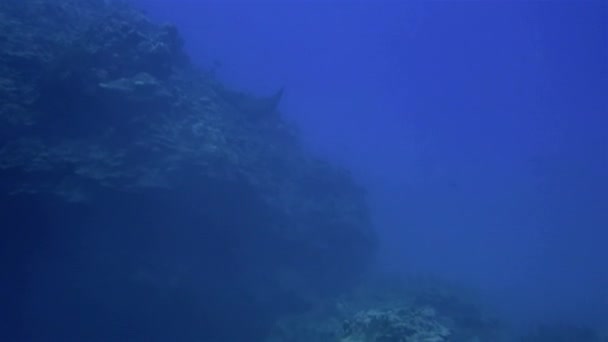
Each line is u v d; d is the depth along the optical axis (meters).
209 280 17.06
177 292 16.11
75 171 14.77
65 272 15.35
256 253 18.80
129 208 15.05
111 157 15.26
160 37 21.31
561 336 23.06
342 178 26.88
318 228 21.83
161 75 17.80
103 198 14.70
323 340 16.86
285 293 19.16
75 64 15.75
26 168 14.44
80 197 14.47
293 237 20.17
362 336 11.97
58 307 15.52
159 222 15.65
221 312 17.25
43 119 15.60
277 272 19.61
